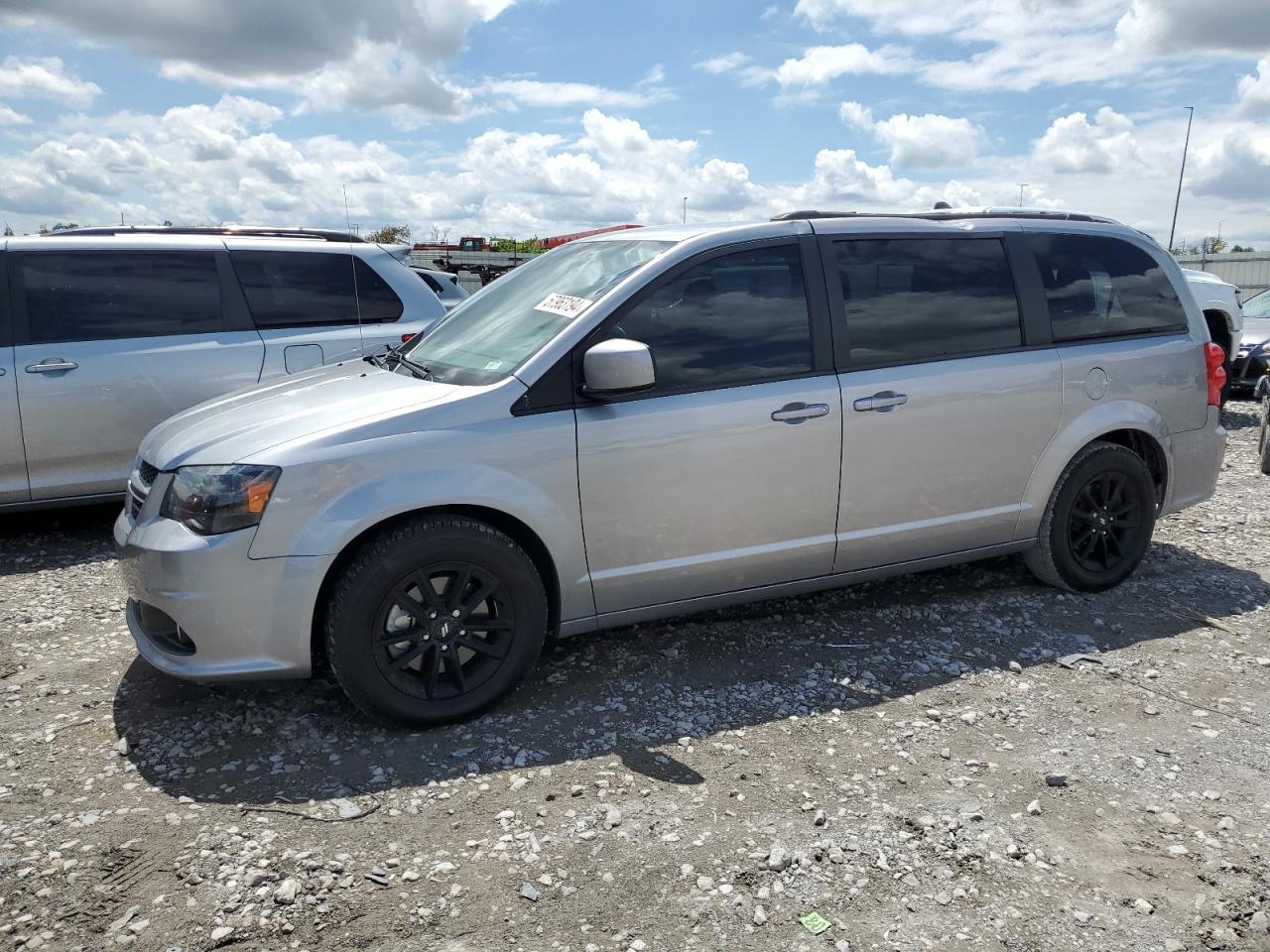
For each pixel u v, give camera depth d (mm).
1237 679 3953
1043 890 2637
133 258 6176
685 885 2650
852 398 4070
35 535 6277
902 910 2553
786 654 4180
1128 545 4906
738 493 3926
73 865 2734
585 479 3660
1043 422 4527
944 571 5215
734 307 3945
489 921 2506
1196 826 2932
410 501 3377
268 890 2627
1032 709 3689
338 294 6734
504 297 4414
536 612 3637
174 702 3771
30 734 3523
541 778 3201
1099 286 4754
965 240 4457
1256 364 11625
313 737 3488
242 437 3447
